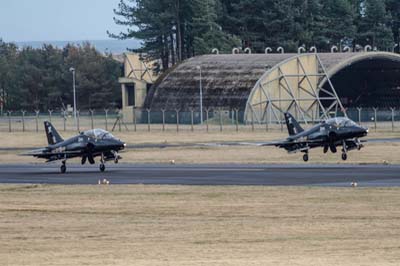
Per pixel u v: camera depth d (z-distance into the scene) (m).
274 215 187.50
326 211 190.88
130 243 159.62
